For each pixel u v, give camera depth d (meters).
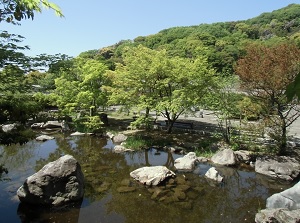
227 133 15.24
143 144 16.12
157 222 8.12
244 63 12.56
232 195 10.00
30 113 7.25
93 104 21.05
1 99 6.75
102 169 12.73
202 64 15.64
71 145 17.16
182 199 9.57
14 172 12.15
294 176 11.30
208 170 11.90
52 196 8.95
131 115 25.42
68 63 8.69
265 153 13.27
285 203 8.16
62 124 21.23
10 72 7.27
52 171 9.03
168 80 15.61
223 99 14.91
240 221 8.12
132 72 16.62
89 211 8.71
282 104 12.59
